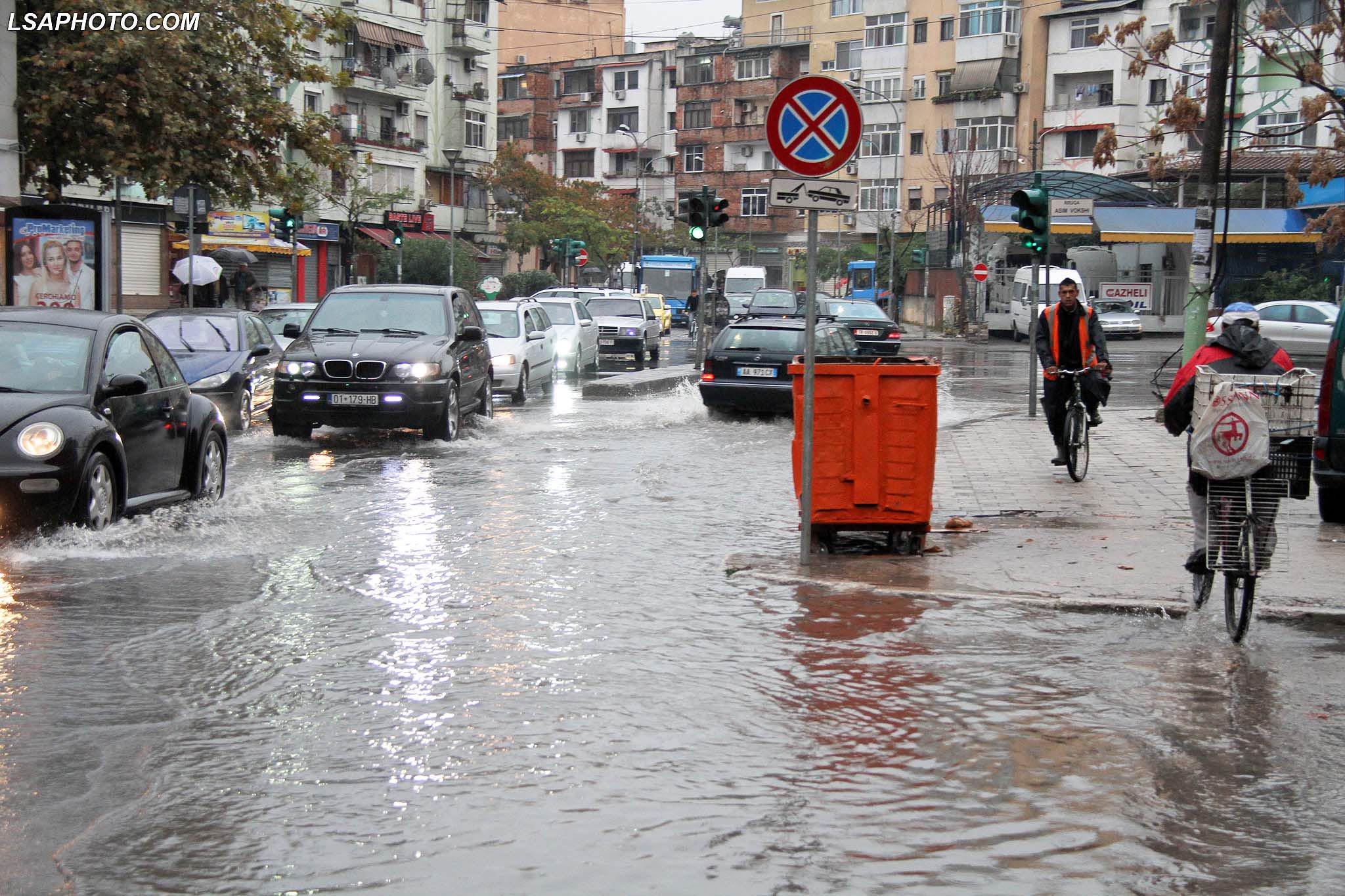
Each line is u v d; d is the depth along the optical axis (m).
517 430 19.61
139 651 6.99
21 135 23.33
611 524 11.36
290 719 5.86
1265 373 8.05
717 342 21.84
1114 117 72.19
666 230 98.19
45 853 4.39
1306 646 7.42
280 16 25.34
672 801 4.93
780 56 96.12
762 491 13.53
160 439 11.21
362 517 11.56
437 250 60.94
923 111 81.56
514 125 110.56
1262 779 5.24
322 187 50.72
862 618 8.01
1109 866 4.38
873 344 36.00
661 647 7.25
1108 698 6.36
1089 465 15.27
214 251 41.84
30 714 5.89
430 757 5.39
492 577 9.05
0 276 22.09
